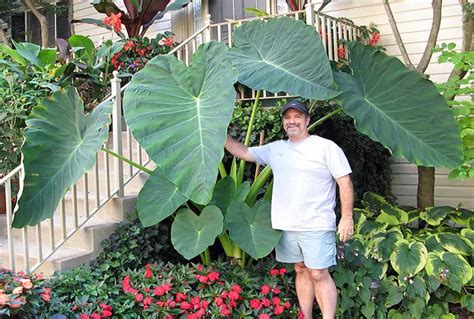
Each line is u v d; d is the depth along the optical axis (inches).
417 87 122.4
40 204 105.4
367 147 194.2
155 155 99.2
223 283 118.4
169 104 104.8
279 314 113.0
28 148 106.3
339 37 186.1
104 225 139.7
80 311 106.3
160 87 107.4
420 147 121.0
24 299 93.8
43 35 307.4
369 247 136.6
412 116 122.9
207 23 190.1
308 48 116.6
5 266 133.2
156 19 271.4
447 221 156.2
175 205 119.0
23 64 203.5
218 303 110.0
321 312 122.3
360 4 216.5
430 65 201.6
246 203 125.6
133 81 109.3
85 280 117.8
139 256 136.2
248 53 123.3
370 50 123.2
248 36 125.3
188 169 96.7
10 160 178.2
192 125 100.7
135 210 147.3
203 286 117.6
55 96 113.3
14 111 179.3
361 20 216.7
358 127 115.9
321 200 110.2
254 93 182.9
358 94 120.3
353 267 130.0
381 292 127.6
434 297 129.5
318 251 110.2
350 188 108.7
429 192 170.2
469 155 132.3
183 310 110.0
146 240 139.4
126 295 114.1
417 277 126.0
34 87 197.2
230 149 120.7
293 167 110.4
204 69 107.2
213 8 267.6
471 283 124.7
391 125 121.3
